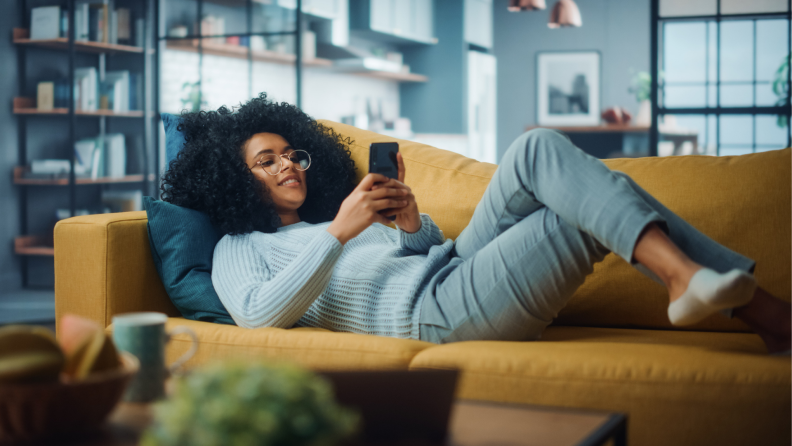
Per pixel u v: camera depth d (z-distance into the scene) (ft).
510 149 4.49
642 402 3.38
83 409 2.32
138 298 5.04
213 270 5.03
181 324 4.59
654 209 4.08
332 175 6.07
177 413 1.62
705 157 5.30
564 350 3.73
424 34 27.48
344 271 4.96
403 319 4.59
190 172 5.54
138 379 2.79
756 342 4.39
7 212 15.46
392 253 5.12
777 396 3.26
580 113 30.63
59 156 16.30
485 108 30.42
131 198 16.90
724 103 14.98
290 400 1.59
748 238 4.86
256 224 5.42
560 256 4.20
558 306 4.39
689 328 4.97
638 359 3.50
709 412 3.31
